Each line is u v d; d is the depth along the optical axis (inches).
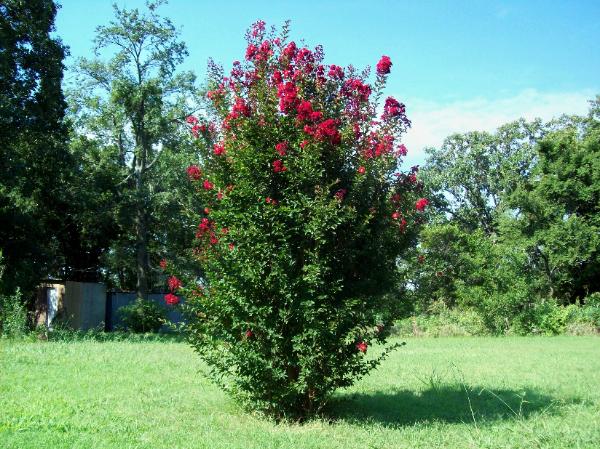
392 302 293.9
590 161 1343.5
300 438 239.1
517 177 1672.0
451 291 1114.7
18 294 682.8
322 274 261.6
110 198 1289.4
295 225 268.8
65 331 718.5
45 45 920.3
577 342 812.0
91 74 1257.4
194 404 307.1
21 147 929.5
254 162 271.9
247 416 281.9
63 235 1407.5
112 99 1202.0
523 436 248.8
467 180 1815.9
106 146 1307.8
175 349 586.6
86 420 258.7
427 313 1077.1
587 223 1354.6
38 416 259.1
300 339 256.8
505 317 1033.5
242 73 300.8
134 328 1115.9
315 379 264.8
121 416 272.1
